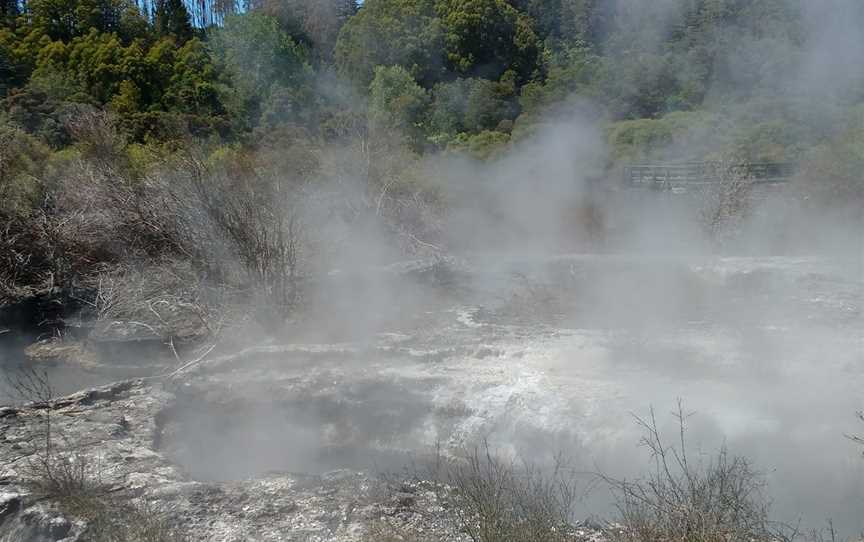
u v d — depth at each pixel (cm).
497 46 4397
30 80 3197
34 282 1492
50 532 555
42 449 723
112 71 3500
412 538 527
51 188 1631
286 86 3784
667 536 502
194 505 595
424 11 4638
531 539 505
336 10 5550
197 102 3416
